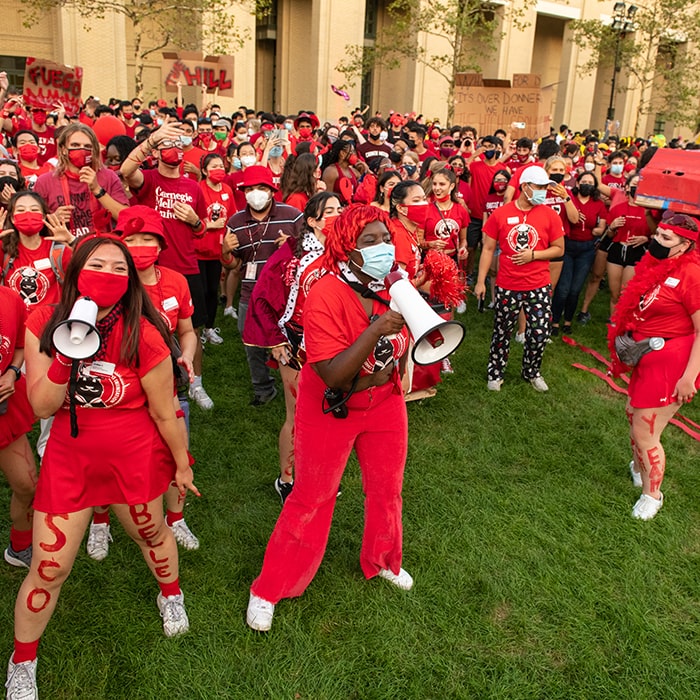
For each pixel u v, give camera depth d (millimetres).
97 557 3723
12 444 3270
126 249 2562
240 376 6465
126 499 2787
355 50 27609
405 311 2412
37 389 2521
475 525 4211
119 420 2693
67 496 2678
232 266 5645
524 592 3631
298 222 5480
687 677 3146
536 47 39344
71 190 4727
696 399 6609
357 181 7789
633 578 3771
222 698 2926
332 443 3090
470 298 9586
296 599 3484
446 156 11828
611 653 3281
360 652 3193
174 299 3734
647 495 4434
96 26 23688
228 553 3826
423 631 3332
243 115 17500
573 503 4508
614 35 30500
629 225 7703
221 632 3260
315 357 2760
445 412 5883
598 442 5453
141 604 3408
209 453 4949
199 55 15078
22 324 3217
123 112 14750
